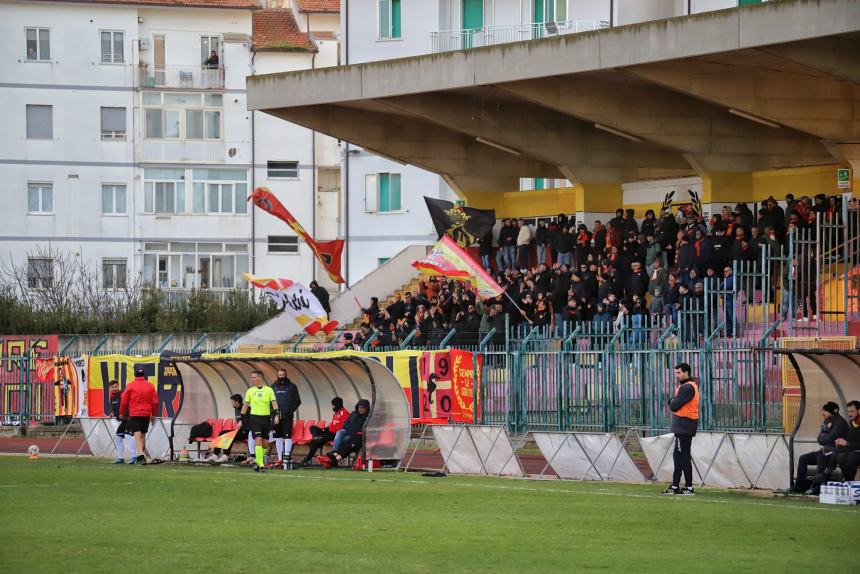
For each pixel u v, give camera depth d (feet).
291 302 376.48
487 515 192.03
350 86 415.23
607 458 250.78
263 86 434.71
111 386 329.93
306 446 304.50
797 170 396.37
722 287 344.90
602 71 361.10
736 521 184.03
